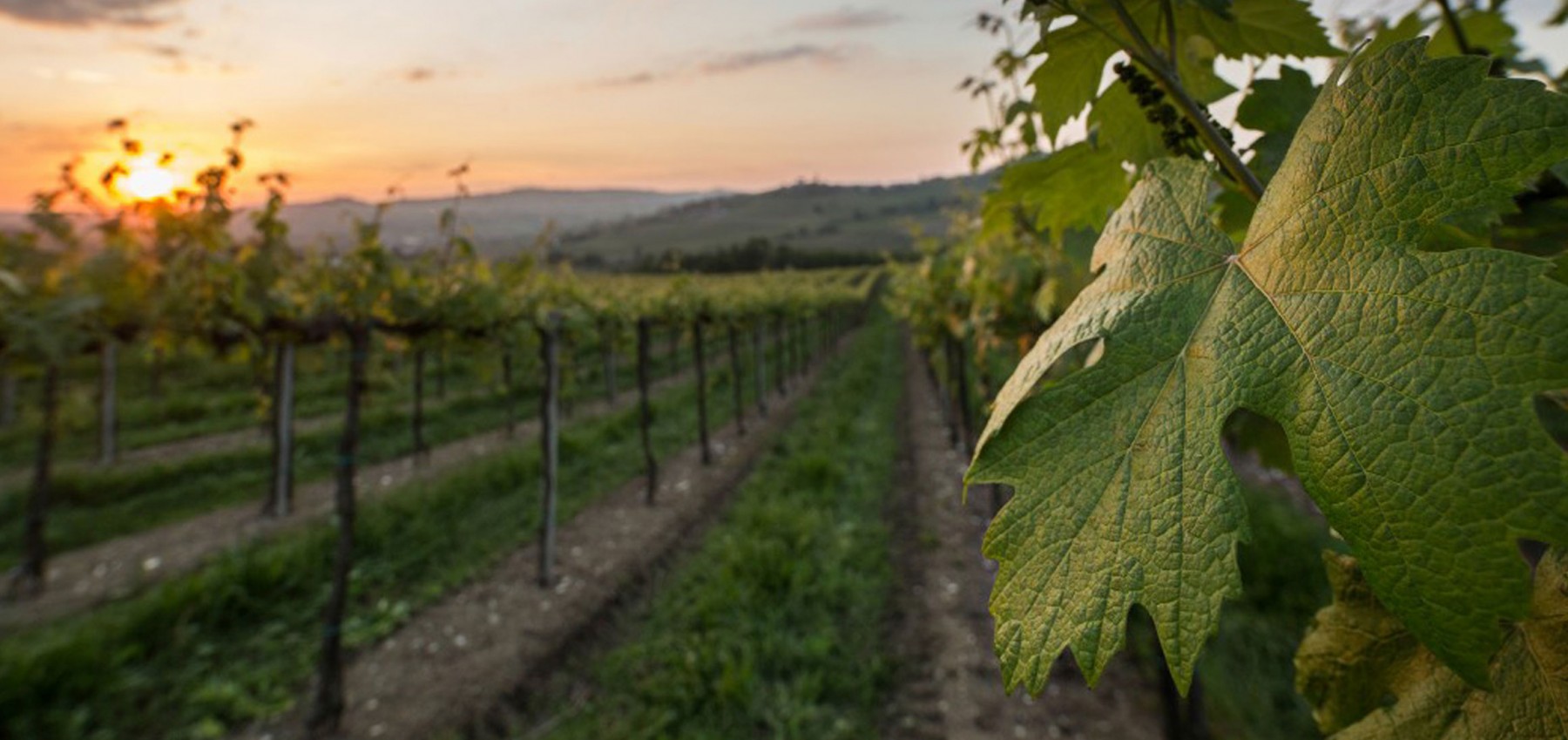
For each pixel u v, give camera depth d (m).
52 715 4.85
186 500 9.53
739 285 27.45
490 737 5.14
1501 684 0.47
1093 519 0.45
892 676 5.76
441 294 7.62
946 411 14.26
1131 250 0.55
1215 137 0.67
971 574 7.43
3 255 4.90
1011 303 4.83
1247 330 0.45
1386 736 0.54
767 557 7.23
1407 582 0.34
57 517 8.69
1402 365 0.37
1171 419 0.45
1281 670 5.23
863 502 9.65
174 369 16.58
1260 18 0.83
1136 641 5.73
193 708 5.18
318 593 6.89
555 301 11.73
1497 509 0.32
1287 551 6.59
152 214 5.11
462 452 12.31
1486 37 1.10
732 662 5.48
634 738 4.90
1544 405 0.96
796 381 22.44
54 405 7.14
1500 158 0.37
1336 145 0.45
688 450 13.13
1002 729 5.06
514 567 7.81
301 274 8.38
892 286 18.50
